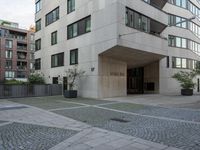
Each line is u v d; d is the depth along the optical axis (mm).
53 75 28391
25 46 68688
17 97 22234
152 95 24156
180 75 25312
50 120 9461
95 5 20734
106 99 19219
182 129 7781
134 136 6891
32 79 28531
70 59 24625
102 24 19672
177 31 31375
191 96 22719
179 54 31375
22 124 8633
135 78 30578
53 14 28938
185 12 32781
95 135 6996
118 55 21156
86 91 21625
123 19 18672
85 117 10195
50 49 29438
